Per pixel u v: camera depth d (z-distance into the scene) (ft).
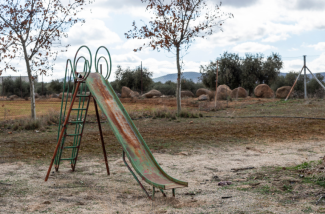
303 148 29.55
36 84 225.15
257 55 140.26
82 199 15.70
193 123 50.52
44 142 34.91
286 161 23.94
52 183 19.08
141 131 42.83
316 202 13.67
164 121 54.19
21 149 30.81
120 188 18.10
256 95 115.03
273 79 140.05
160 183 15.31
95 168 23.48
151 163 17.12
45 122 49.83
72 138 37.70
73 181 19.69
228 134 39.14
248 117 56.08
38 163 25.03
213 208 13.80
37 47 49.85
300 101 80.12
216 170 22.11
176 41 59.57
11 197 15.81
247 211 13.06
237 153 28.22
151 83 187.01
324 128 41.68
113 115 19.20
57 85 209.67
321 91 92.84
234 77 139.13
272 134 38.47
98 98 19.94
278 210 12.96
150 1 56.49
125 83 183.52
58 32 50.19
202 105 80.48
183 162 24.97
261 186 17.01
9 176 20.61
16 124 46.19
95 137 38.24
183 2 57.36
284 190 16.02
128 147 17.40
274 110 65.36
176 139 36.17
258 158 25.67
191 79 192.24
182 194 16.65
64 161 26.07
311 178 17.63
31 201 15.20
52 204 14.71
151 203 15.07
